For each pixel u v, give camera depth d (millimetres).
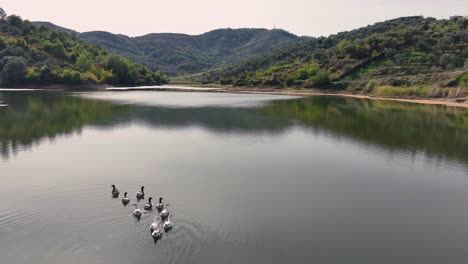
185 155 43562
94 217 25938
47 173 36219
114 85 182875
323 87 138250
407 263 21375
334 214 27609
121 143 49469
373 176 36594
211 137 53938
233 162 40844
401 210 28594
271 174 36781
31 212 26875
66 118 70375
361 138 53656
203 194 31062
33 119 68688
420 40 143125
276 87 151125
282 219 26484
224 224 25328
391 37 152375
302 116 74625
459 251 22719
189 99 112000
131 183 33594
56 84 157625
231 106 91500
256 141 51500
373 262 21359
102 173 36438
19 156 42469
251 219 26281
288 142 51031
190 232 23938
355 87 128750
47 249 21547
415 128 60969
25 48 171250
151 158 42062
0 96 116625
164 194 30922
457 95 97062
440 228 25719
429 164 40750
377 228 25547
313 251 22266
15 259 20500
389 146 48781
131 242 22344
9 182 33562
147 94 135375
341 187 33375
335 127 62219
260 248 22344
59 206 28016
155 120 68500
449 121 67438
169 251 21453
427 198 31047
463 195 31781
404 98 107500
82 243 22234
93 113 77312
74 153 44000
